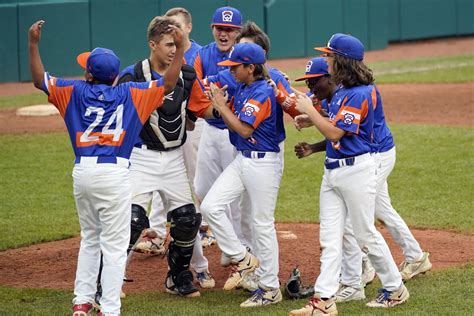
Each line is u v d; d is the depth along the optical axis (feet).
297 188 148.36
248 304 84.48
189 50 106.42
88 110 75.72
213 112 88.28
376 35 389.60
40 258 109.09
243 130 82.12
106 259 76.23
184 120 87.25
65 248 114.52
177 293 90.17
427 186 145.38
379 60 354.74
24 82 306.55
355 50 78.43
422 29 418.72
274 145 84.79
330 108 80.07
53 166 169.58
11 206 138.92
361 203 79.10
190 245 87.86
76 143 75.97
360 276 85.97
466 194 138.92
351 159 78.54
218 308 83.51
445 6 425.28
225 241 86.48
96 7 310.45
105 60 76.23
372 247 80.59
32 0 308.19
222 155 101.04
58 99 76.64
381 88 275.39
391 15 407.23
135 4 318.45
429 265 93.30
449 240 112.27
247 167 84.53
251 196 84.94
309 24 364.58
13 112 239.71
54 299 88.94
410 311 79.30
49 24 302.45
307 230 120.57
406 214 127.65
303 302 85.71
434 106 234.17
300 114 85.87
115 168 75.56
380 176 88.22
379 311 79.87
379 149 87.04
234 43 99.25
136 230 84.79
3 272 102.32
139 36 320.70
